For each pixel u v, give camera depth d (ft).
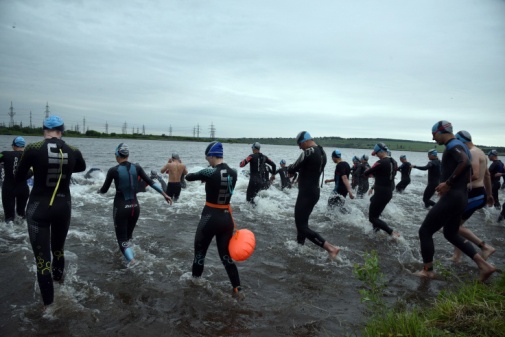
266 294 13.89
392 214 31.35
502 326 9.84
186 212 28.86
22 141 23.40
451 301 11.59
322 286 14.83
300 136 18.43
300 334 11.02
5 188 22.50
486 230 26.40
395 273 16.51
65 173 12.95
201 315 12.07
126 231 17.21
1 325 10.97
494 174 36.55
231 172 14.23
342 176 26.78
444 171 16.21
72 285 14.01
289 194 42.80
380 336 9.83
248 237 13.51
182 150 147.54
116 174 17.07
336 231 24.23
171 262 17.06
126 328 11.12
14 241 19.49
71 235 20.77
